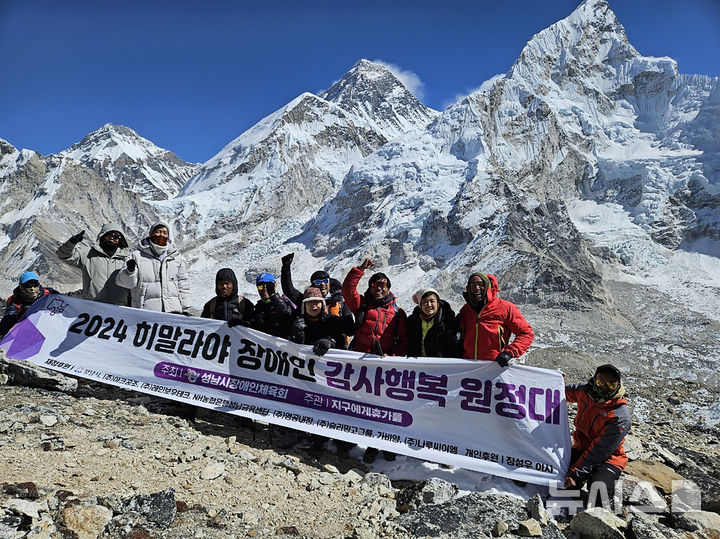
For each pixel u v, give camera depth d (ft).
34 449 18.24
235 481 18.13
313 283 26.91
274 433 24.38
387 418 22.71
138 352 26.27
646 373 95.55
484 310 22.77
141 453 19.25
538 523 16.97
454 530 16.51
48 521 13.93
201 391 24.82
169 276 28.37
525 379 21.95
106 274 29.07
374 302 24.21
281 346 24.36
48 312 28.09
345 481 19.81
